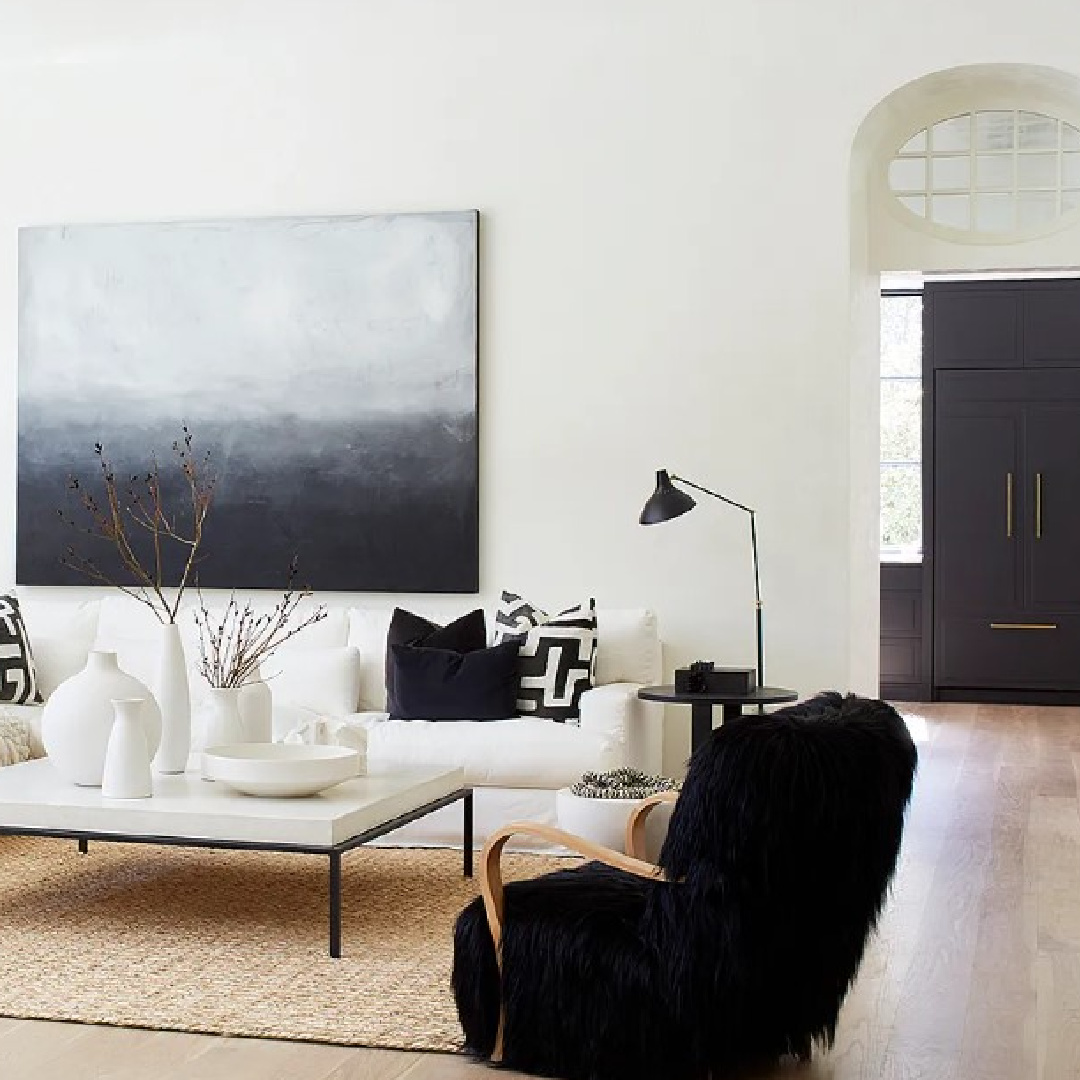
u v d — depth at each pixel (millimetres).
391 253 6738
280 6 6473
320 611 6469
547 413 6645
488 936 3309
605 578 6605
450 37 6695
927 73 6355
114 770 4449
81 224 7055
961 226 6805
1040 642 10234
